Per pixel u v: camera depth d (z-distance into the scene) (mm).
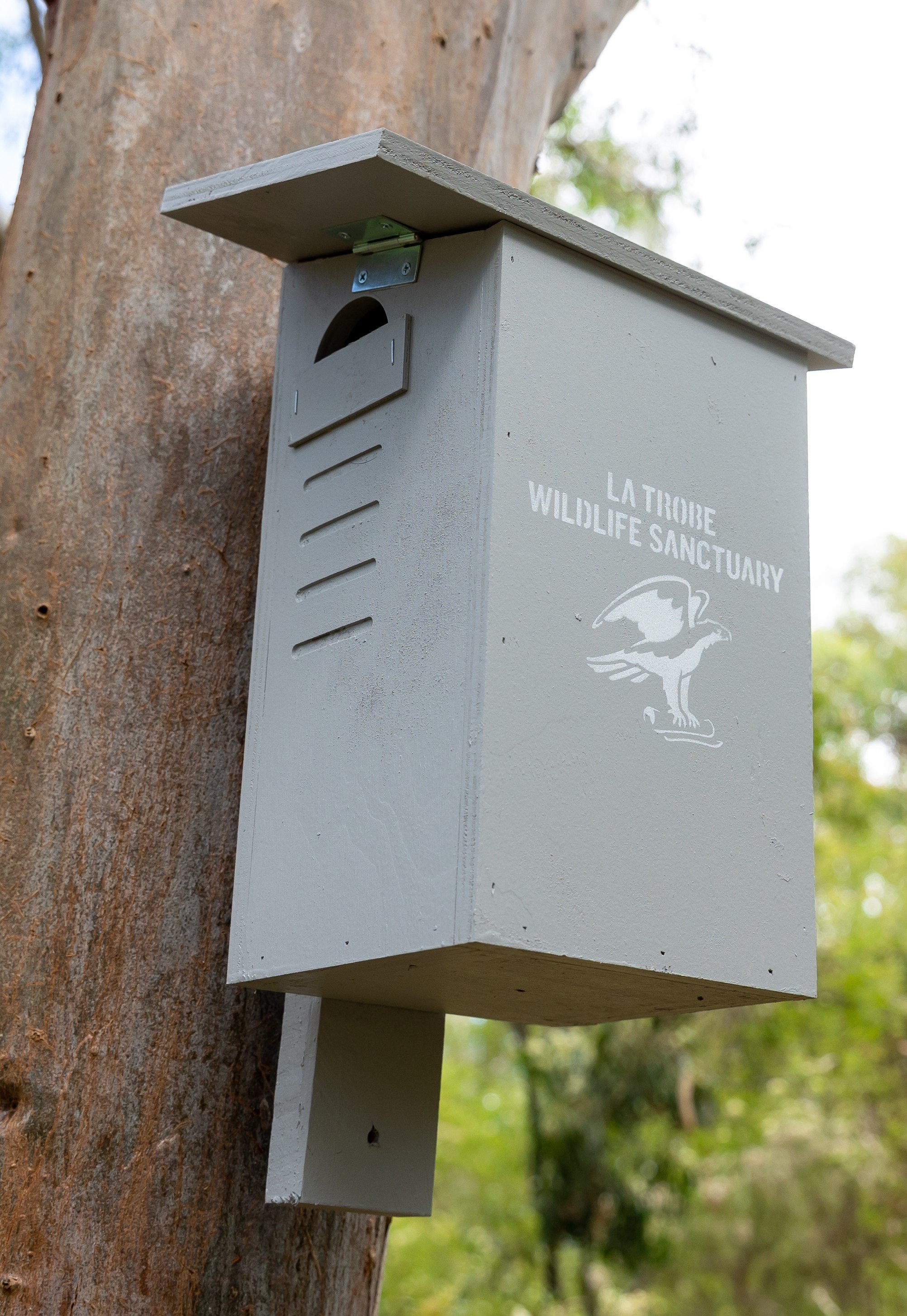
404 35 4543
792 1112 19016
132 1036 3371
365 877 2951
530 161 5250
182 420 3816
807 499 3539
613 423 3195
